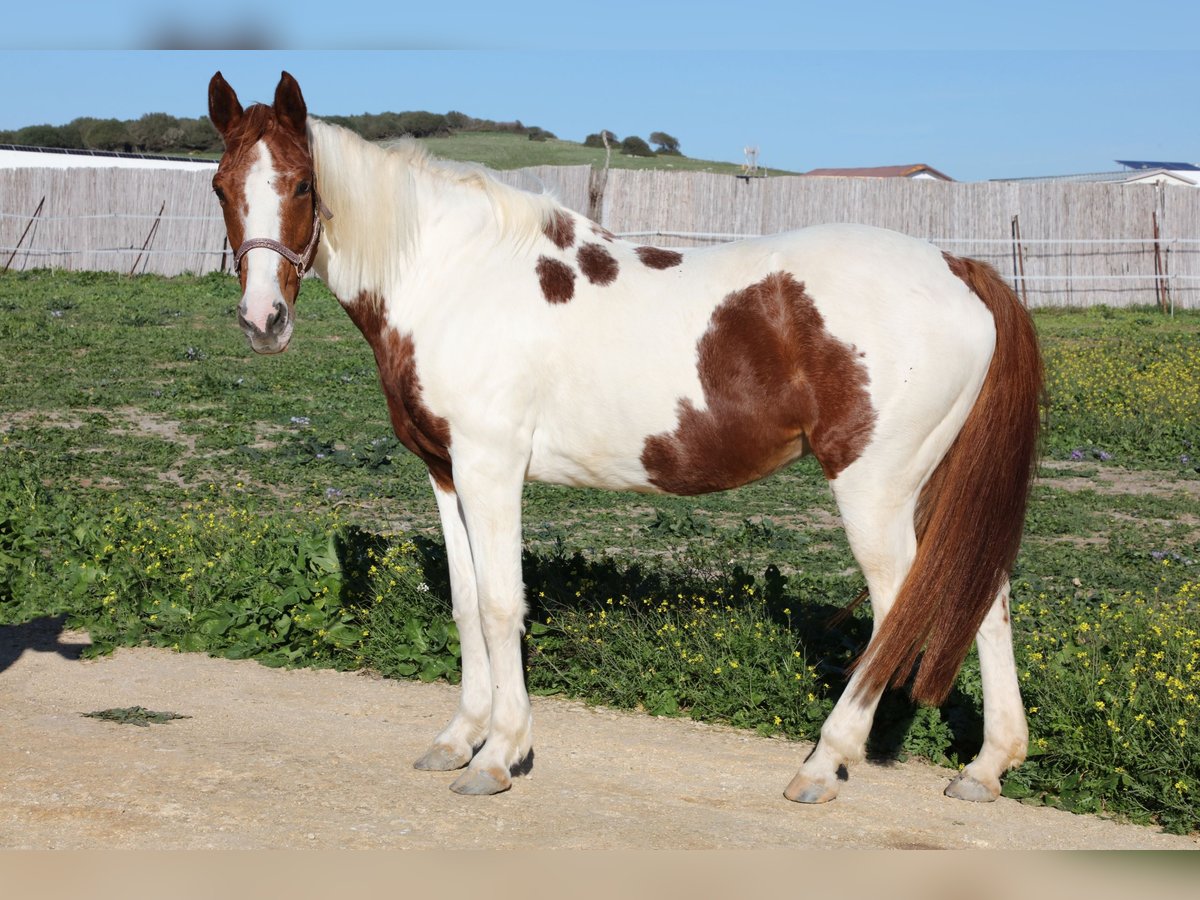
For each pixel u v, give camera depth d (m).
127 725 4.70
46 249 27.62
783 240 4.04
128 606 6.24
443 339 4.13
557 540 7.23
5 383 13.51
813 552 7.80
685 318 3.99
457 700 5.22
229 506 8.17
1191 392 13.06
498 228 4.22
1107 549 7.81
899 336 3.79
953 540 3.90
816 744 4.73
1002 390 3.94
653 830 3.75
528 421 4.12
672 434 4.02
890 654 3.89
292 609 6.02
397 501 9.16
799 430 3.96
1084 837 3.86
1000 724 4.14
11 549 7.12
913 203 23.84
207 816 3.72
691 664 5.17
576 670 5.37
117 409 12.49
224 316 20.22
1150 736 4.31
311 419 12.13
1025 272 23.78
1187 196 23.66
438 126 72.75
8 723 4.66
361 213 4.18
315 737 4.64
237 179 3.99
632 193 24.39
